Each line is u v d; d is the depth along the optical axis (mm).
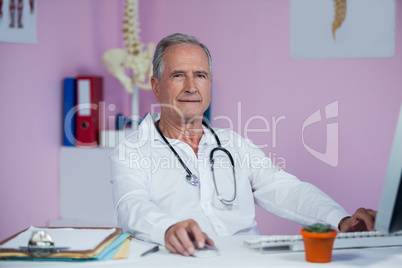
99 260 1477
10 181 3406
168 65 2141
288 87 3922
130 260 1483
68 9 3781
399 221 1378
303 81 3904
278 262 1454
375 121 3832
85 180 3633
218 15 4012
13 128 3420
